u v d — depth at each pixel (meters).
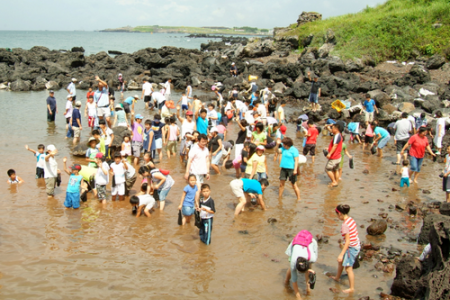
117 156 8.71
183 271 5.95
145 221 7.79
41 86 27.80
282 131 12.28
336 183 10.07
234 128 17.25
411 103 18.22
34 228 7.27
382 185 10.27
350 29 30.97
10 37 122.75
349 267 5.48
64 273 5.80
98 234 7.12
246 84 26.44
